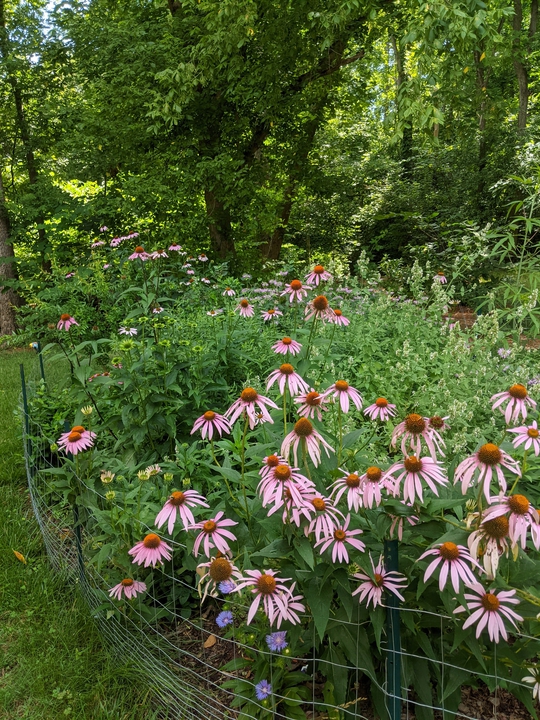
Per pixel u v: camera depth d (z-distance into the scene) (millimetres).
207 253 7828
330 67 8500
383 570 1542
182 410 2963
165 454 2877
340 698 1693
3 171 11023
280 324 4742
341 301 5004
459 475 1469
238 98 7992
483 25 4887
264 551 1600
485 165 10266
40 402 3754
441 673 1678
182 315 4125
